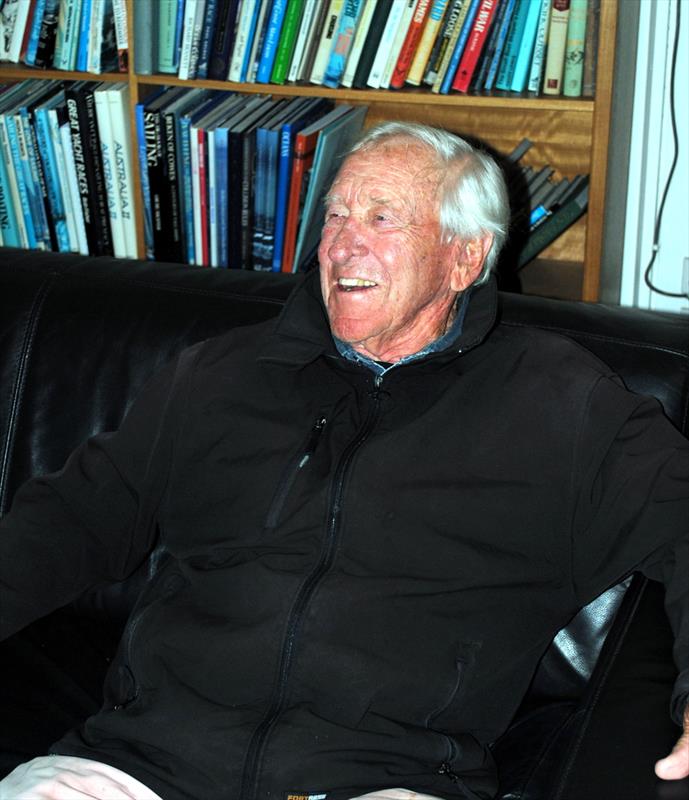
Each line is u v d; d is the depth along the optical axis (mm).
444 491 1262
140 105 2215
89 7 2227
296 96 2291
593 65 2021
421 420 1298
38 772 1180
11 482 1634
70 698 1442
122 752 1203
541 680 1428
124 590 1580
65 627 1591
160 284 1651
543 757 1300
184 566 1353
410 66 2115
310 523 1286
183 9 2172
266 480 1323
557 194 2246
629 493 1245
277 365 1363
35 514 1352
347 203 1348
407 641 1229
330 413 1334
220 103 2297
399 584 1243
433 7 2057
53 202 2379
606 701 1110
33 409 1633
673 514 1219
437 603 1242
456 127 2469
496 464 1270
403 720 1223
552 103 2016
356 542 1266
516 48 2076
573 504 1271
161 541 1562
